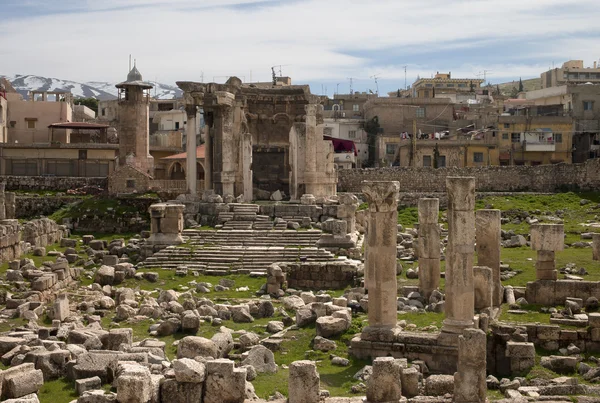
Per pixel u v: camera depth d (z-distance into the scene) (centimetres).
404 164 9838
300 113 7006
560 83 14162
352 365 2636
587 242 5219
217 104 6431
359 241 5291
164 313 3488
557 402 2119
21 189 7688
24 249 4966
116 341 2645
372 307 2728
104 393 2055
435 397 2133
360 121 11219
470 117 11431
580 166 7538
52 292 3903
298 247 5038
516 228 6047
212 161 6919
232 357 2745
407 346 2648
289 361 2720
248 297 4106
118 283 4481
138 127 8894
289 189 6975
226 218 5716
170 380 2083
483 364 2070
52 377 2375
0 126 9644
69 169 8906
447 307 2666
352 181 8156
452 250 2656
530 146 9881
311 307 3247
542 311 3212
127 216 6362
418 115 11206
